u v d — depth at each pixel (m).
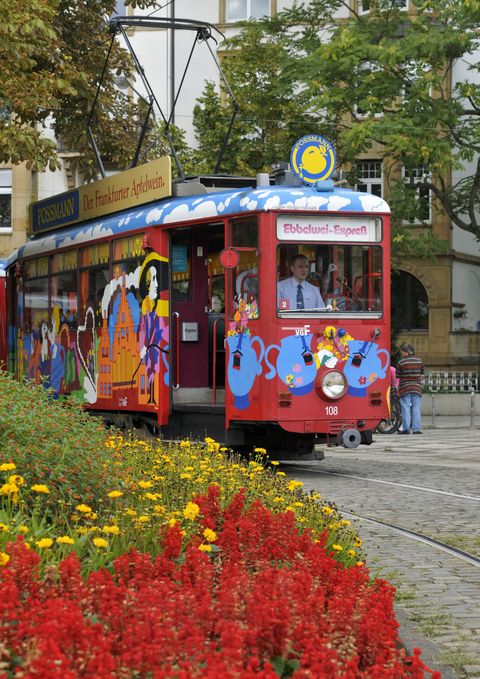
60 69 21.50
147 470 10.31
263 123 38.59
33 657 4.16
